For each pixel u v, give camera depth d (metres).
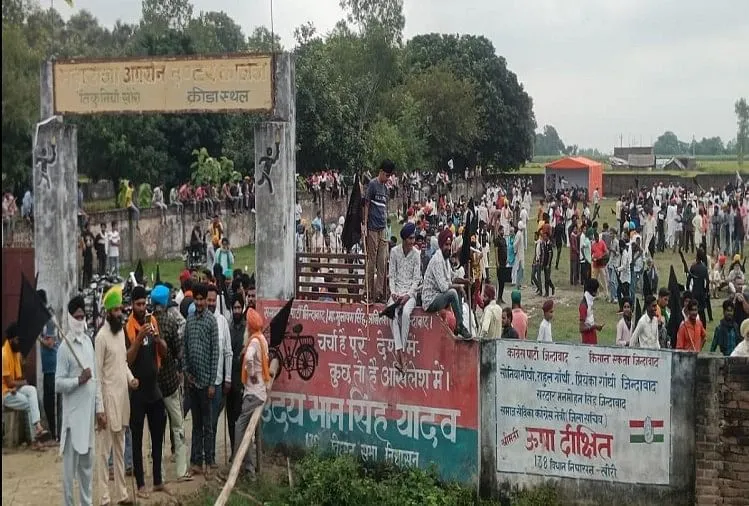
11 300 14.79
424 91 71.00
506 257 25.64
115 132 37.59
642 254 23.30
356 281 12.51
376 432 12.17
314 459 11.88
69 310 10.22
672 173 91.06
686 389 10.52
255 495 11.42
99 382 10.40
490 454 11.41
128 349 10.97
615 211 48.41
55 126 13.76
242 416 11.73
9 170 12.81
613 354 10.78
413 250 12.03
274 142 12.98
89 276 26.75
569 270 31.61
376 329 12.16
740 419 10.38
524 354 11.20
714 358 10.43
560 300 25.66
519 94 84.81
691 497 10.58
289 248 13.02
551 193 64.50
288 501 11.26
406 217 33.88
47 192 13.88
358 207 12.85
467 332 11.85
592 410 10.90
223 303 14.14
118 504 10.78
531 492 11.20
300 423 12.65
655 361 10.62
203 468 11.94
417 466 11.87
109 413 10.55
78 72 13.62
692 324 14.48
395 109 65.50
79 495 10.78
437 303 11.66
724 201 44.16
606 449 10.85
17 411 12.90
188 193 37.31
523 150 85.38
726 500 10.45
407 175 57.09
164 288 11.73
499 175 82.56
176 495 11.18
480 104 79.12
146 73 13.43
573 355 10.95
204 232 34.06
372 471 12.11
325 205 43.72
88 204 37.28
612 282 25.30
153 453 11.27
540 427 11.15
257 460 12.02
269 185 12.98
